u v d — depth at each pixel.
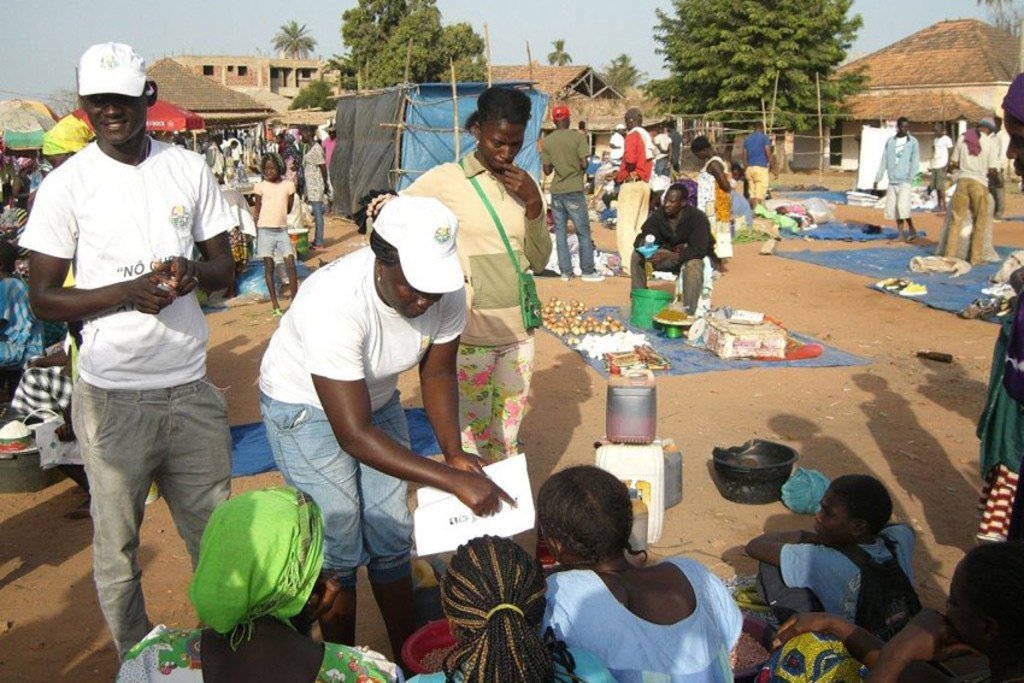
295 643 2.49
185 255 3.76
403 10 46.62
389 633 4.09
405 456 3.34
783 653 3.27
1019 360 3.40
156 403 3.70
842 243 17.58
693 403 7.92
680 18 41.91
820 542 3.99
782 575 3.98
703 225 10.32
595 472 2.98
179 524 4.01
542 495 2.97
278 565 2.41
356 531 3.80
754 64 38.75
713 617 2.93
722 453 6.12
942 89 39.25
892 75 41.16
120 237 3.62
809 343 9.74
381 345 3.49
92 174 3.59
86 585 5.05
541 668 2.40
